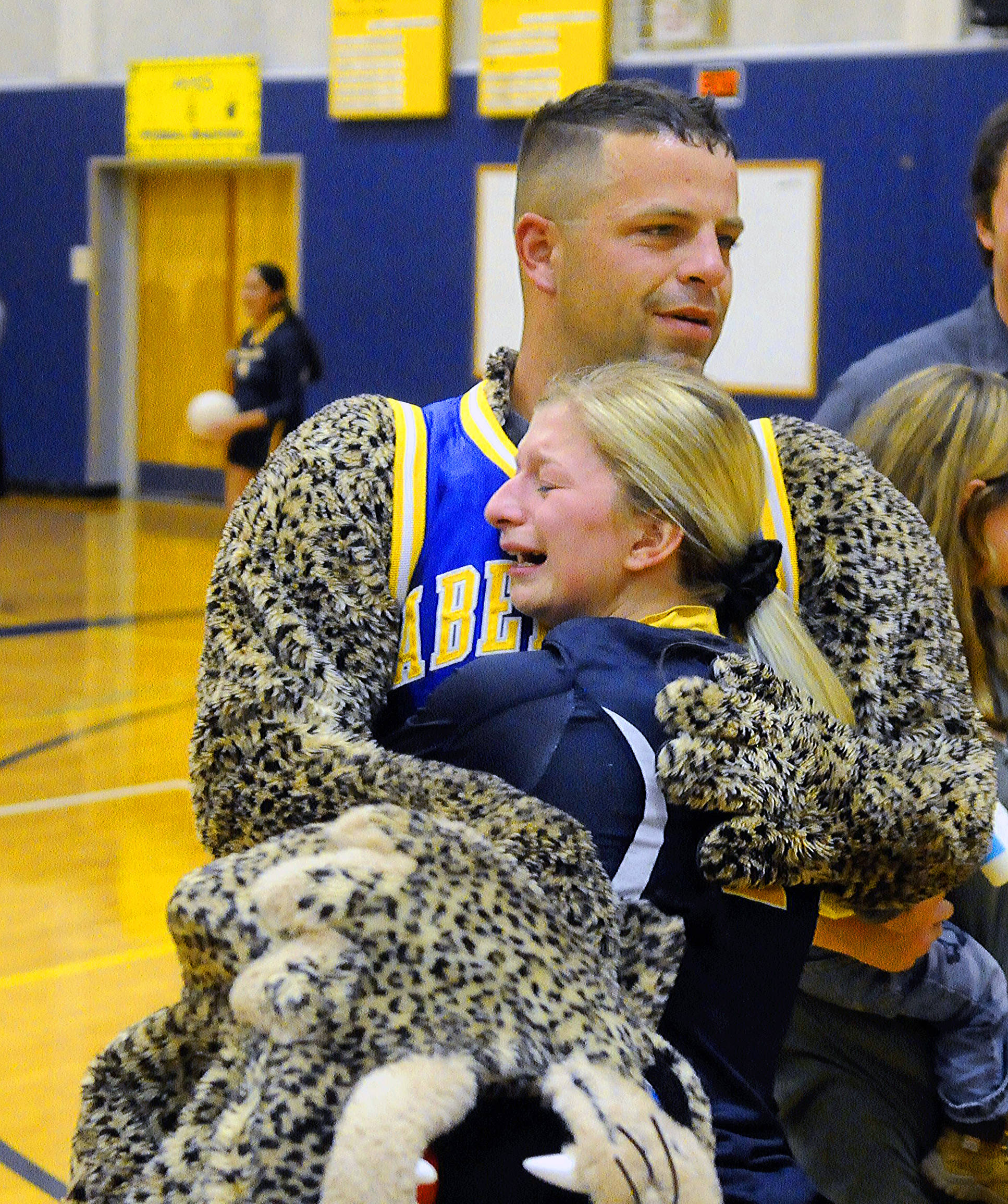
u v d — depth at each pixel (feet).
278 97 40.47
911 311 31.78
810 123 32.35
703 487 4.97
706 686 4.68
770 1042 4.95
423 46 37.29
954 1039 7.08
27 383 47.44
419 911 4.11
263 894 4.10
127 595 32.65
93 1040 12.59
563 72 34.99
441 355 38.52
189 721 23.26
